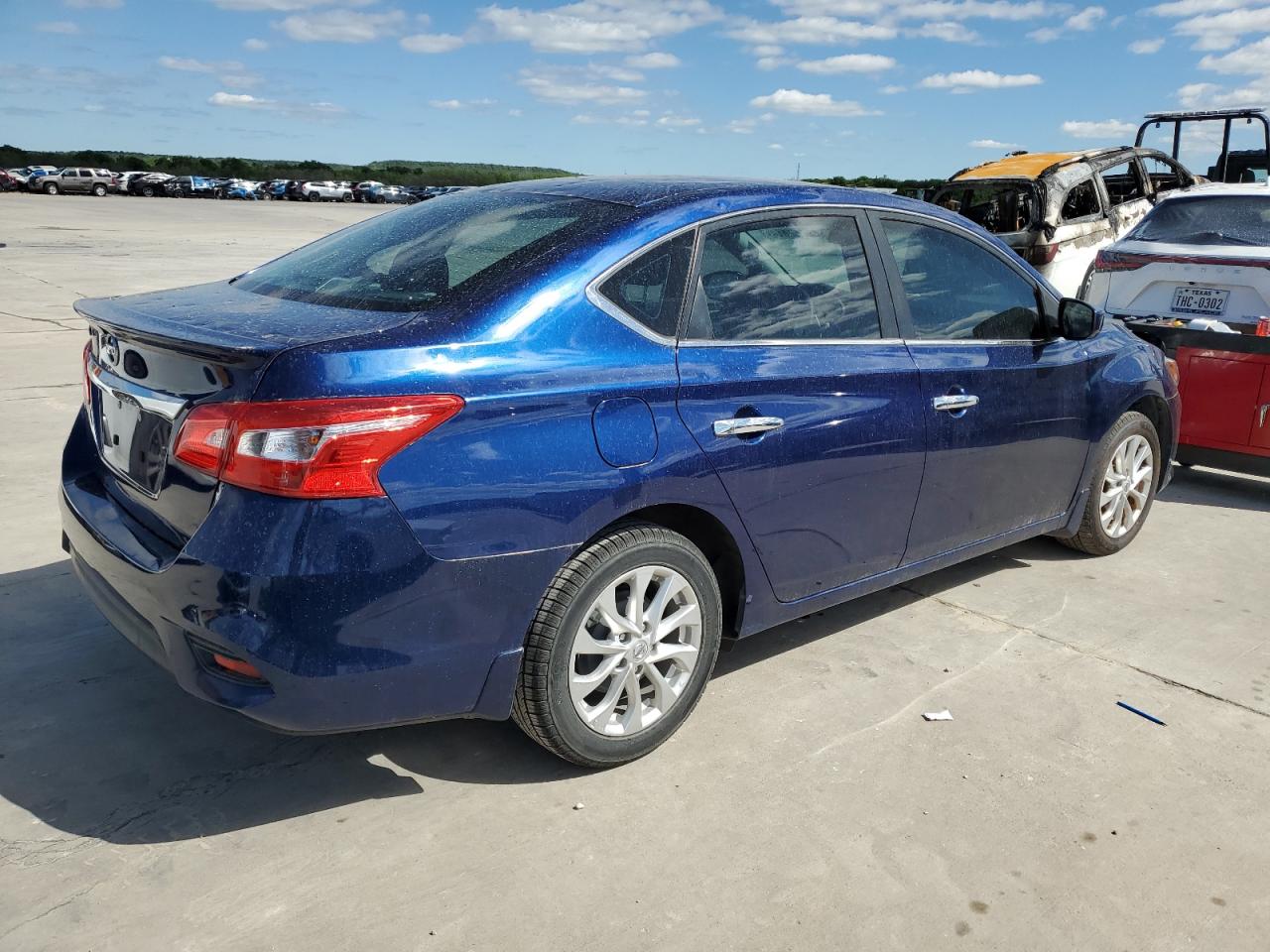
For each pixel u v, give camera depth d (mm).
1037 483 4121
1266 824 2770
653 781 2873
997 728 3211
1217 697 3455
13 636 3537
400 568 2350
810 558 3273
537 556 2545
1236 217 6438
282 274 3178
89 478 2998
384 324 2531
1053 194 9820
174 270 17062
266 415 2266
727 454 2895
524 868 2496
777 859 2559
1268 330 5641
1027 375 3900
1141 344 4723
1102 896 2469
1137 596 4324
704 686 3104
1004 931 2344
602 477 2625
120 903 2316
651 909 2369
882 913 2385
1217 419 5648
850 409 3217
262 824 2627
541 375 2549
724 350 2939
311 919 2295
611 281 2770
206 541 2318
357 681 2373
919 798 2826
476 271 2740
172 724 3061
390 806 2723
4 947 2168
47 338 9648
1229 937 2352
